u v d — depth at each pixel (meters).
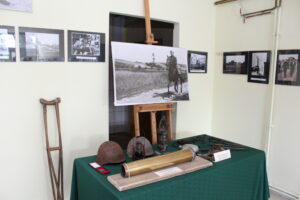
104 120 2.58
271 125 2.89
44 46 2.17
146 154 2.04
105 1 2.46
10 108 2.07
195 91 3.41
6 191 2.12
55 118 2.29
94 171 1.74
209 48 3.49
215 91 3.58
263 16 2.92
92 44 2.42
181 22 3.12
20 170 2.17
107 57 2.53
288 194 2.77
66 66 2.30
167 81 2.65
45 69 2.20
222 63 3.45
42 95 2.21
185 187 1.65
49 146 2.29
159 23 3.08
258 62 3.00
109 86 2.78
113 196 1.41
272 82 2.85
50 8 2.16
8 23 1.99
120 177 1.58
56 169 2.34
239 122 3.28
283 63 2.74
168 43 3.18
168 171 1.69
